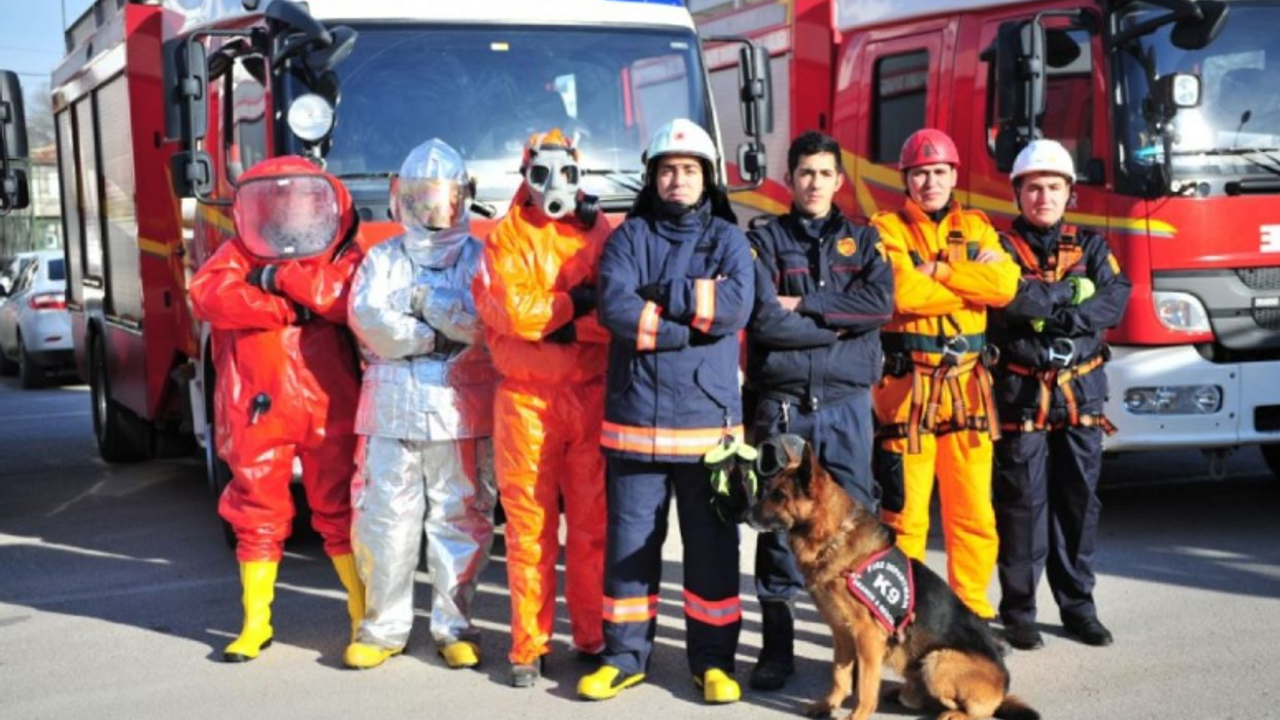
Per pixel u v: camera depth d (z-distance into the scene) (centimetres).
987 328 599
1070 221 809
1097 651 596
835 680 523
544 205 537
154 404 980
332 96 716
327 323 604
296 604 700
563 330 543
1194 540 783
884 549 505
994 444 598
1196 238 776
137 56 956
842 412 551
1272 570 716
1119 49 785
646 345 517
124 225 1030
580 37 768
